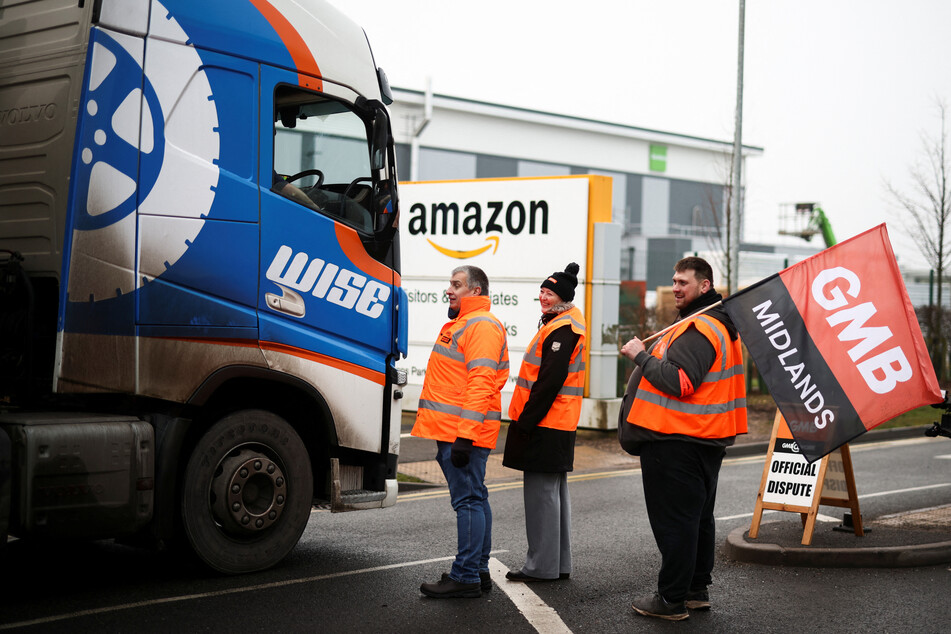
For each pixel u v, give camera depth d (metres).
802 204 39.09
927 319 21.83
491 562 6.74
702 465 5.44
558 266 14.54
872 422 5.88
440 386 5.87
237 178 6.04
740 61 18.22
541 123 50.62
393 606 5.58
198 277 5.86
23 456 5.10
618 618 5.45
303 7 6.59
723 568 6.71
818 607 5.72
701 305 5.66
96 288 5.51
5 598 5.58
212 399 6.18
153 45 5.74
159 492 5.70
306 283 6.36
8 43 5.89
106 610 5.36
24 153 5.72
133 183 5.63
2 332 5.88
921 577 6.46
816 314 5.91
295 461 6.32
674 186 57.06
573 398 6.15
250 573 6.21
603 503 9.27
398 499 9.43
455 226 15.35
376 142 6.77
